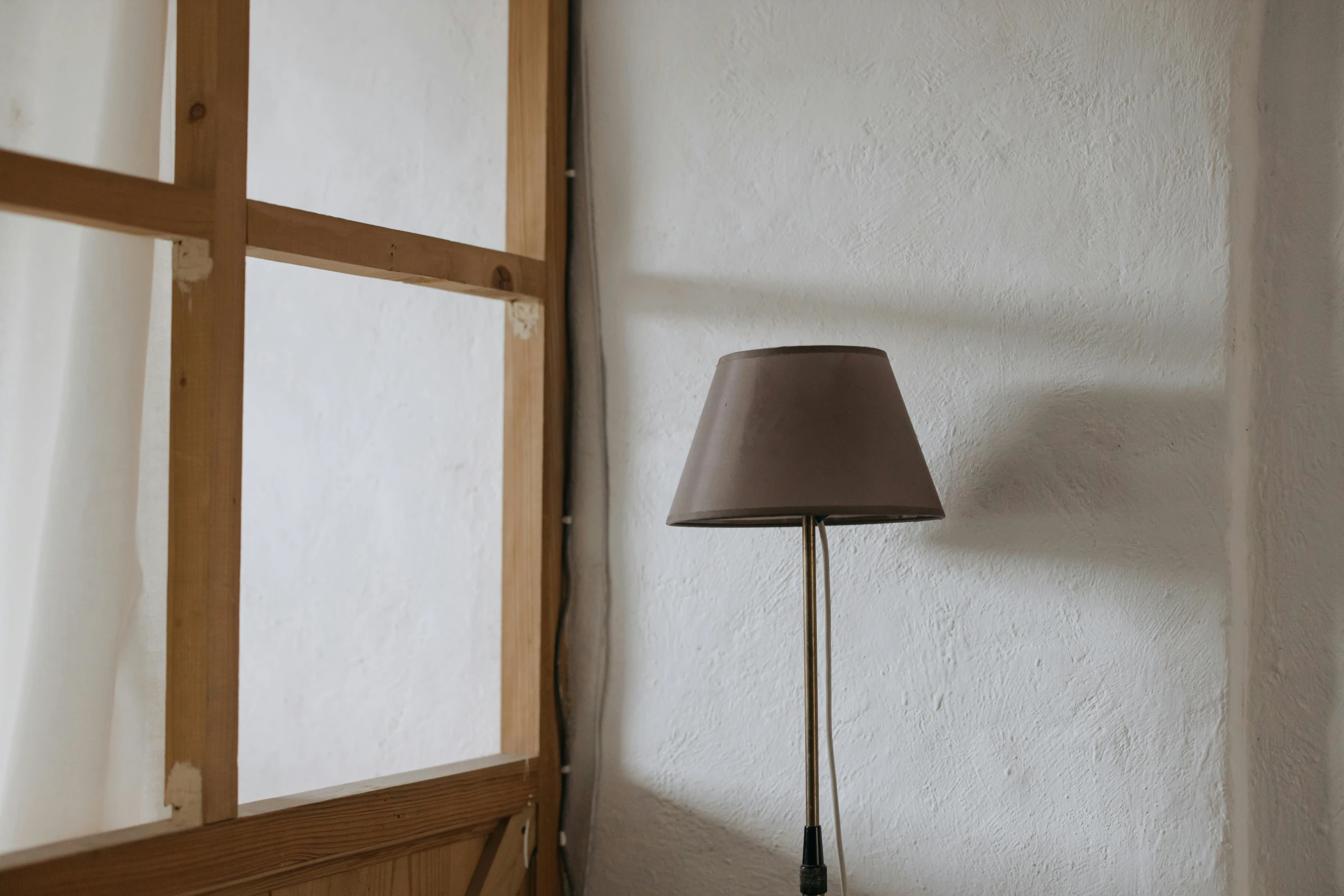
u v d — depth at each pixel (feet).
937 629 5.93
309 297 8.14
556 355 6.78
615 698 6.66
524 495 6.60
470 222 7.44
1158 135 5.59
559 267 6.84
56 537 5.33
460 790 5.90
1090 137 5.74
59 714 5.28
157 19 5.54
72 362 5.35
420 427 7.66
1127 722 5.50
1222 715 5.33
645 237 6.80
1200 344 5.46
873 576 6.11
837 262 6.28
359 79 7.97
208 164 4.91
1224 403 5.41
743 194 6.55
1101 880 5.50
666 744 6.52
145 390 5.73
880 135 6.22
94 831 5.32
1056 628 5.67
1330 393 5.61
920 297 6.07
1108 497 5.60
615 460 6.79
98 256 5.36
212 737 4.77
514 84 6.86
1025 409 5.80
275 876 5.02
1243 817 5.46
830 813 6.09
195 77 4.96
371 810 5.40
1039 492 5.74
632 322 6.81
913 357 6.07
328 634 7.94
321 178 8.06
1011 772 5.72
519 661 6.56
